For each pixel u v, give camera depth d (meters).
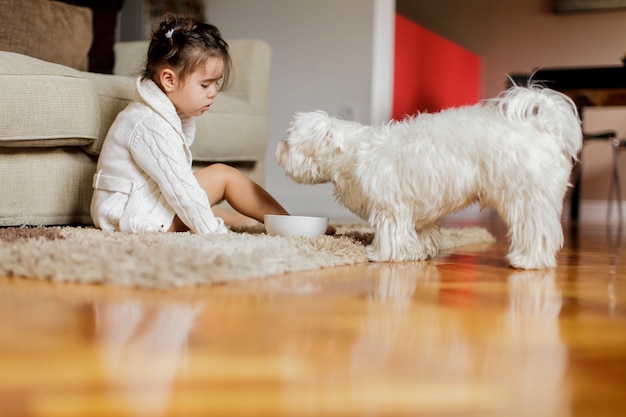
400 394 0.59
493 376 0.66
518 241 1.48
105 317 0.85
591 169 6.12
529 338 0.82
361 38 3.89
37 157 1.86
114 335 0.77
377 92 3.93
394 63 5.12
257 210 1.86
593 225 4.07
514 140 1.40
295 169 1.60
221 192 1.86
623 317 0.98
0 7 2.39
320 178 1.62
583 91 3.74
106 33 2.88
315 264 1.35
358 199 1.57
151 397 0.57
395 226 1.51
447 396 0.60
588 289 1.24
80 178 1.97
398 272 1.36
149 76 1.74
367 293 1.09
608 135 4.92
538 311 1.00
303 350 0.72
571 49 6.34
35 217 1.86
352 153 1.54
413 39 5.42
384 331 0.82
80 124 1.86
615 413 0.57
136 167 1.70
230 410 0.54
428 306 1.00
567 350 0.77
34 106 1.75
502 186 1.43
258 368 0.66
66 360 0.67
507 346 0.78
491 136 1.41
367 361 0.69
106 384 0.60
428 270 1.41
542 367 0.70
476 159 1.43
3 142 1.74
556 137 1.45
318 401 0.57
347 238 1.67
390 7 4.06
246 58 2.78
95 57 2.83
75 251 1.19
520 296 1.13
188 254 1.17
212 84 1.75
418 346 0.76
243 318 0.87
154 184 1.71
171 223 1.72
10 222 1.81
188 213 1.65
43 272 1.12
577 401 0.59
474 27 6.75
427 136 1.45
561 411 0.57
